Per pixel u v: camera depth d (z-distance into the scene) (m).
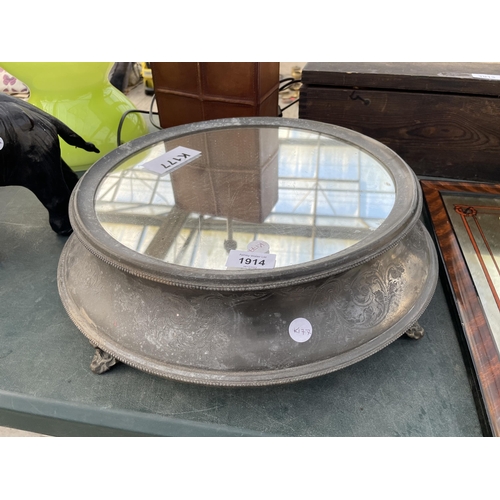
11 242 1.14
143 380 0.82
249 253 0.70
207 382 0.68
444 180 1.31
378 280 0.75
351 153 0.95
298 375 0.68
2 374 0.83
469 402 0.78
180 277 0.64
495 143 1.24
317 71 1.22
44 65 1.14
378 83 1.21
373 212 0.78
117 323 0.74
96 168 0.90
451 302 0.93
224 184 0.87
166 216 0.79
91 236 0.72
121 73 1.94
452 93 1.19
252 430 0.75
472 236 1.07
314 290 0.70
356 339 0.72
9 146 0.92
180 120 1.39
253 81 1.23
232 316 0.69
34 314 0.95
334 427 0.75
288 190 0.85
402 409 0.77
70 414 0.78
